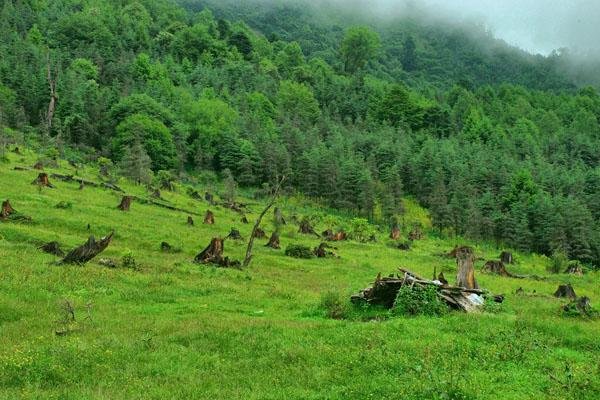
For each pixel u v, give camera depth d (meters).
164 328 17.83
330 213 118.06
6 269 25.25
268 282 32.66
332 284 34.88
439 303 22.47
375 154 153.88
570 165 183.50
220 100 171.00
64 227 42.56
